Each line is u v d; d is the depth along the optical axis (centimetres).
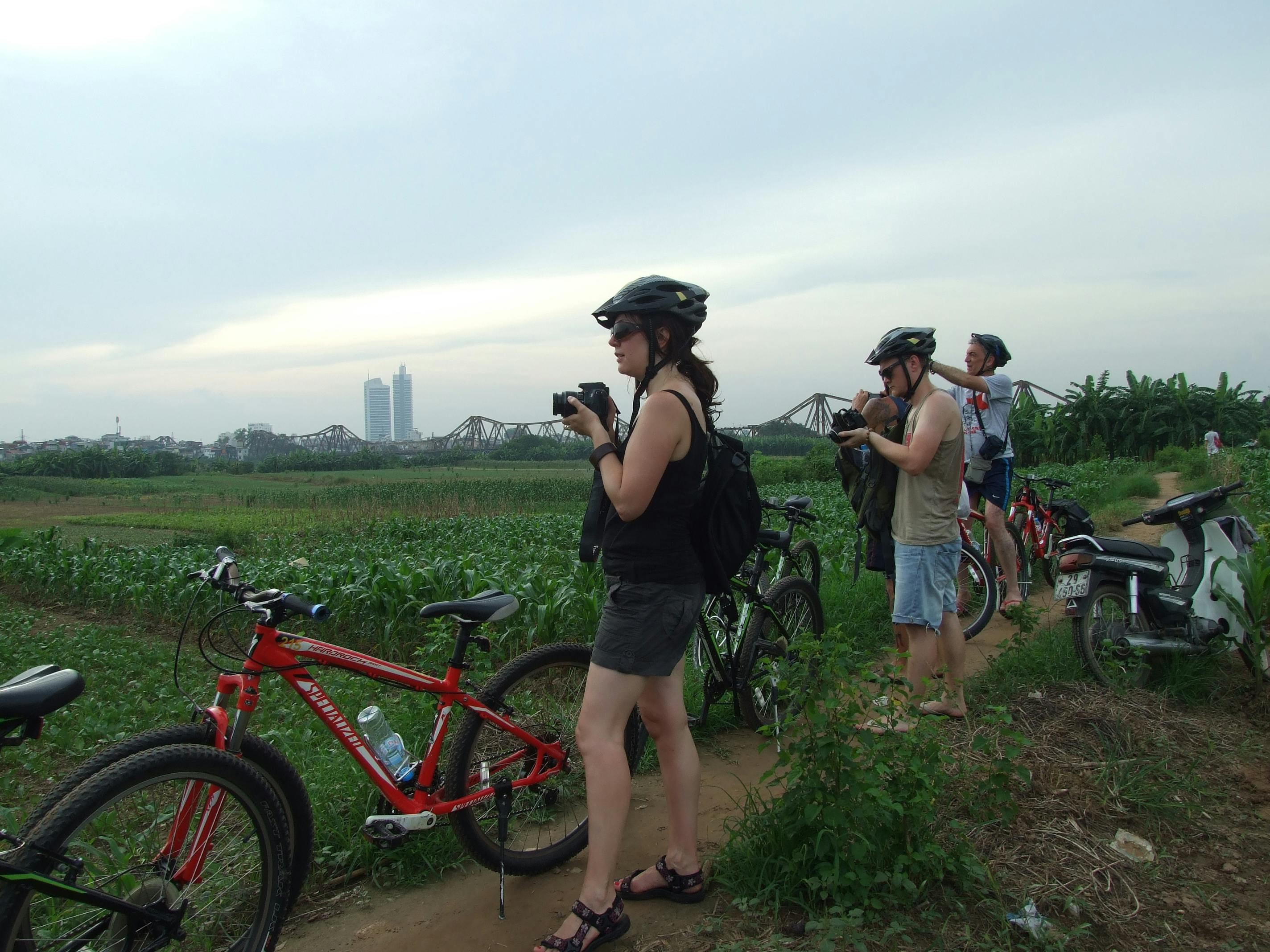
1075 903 251
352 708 485
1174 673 425
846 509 1306
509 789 282
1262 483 1266
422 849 303
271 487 6331
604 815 246
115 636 861
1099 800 314
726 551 260
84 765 212
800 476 3788
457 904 283
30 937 203
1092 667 433
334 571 838
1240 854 281
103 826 222
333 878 299
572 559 922
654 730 270
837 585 696
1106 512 1122
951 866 252
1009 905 251
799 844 267
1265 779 333
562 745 323
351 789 335
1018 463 3553
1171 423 3300
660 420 237
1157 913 250
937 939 232
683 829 267
